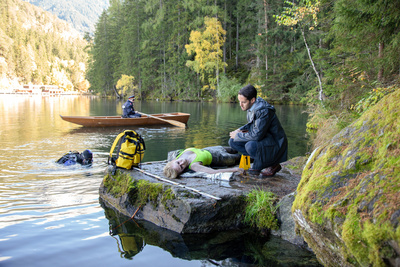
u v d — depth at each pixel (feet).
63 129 33.73
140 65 138.21
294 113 57.11
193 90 115.24
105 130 33.50
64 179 14.96
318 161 7.80
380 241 4.57
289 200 9.44
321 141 21.40
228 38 123.54
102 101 115.44
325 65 22.36
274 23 88.12
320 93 23.52
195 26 113.50
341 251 5.86
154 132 32.73
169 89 127.03
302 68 83.82
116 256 8.13
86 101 114.32
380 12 16.16
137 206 11.17
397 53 17.51
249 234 9.62
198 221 9.61
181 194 10.04
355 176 6.27
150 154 21.36
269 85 86.33
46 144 24.40
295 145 25.04
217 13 110.42
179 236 9.46
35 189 13.44
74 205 11.82
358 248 4.94
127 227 10.11
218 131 33.71
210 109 70.18
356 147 6.82
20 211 11.07
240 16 112.98
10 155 19.97
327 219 5.90
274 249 8.56
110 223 10.37
